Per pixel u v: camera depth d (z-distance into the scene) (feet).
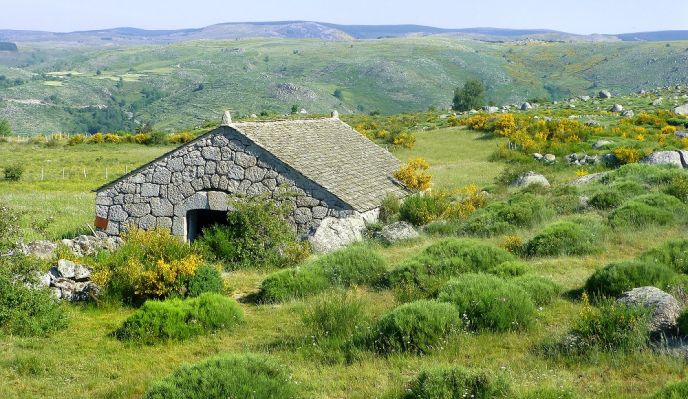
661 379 24.93
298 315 40.16
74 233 74.08
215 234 61.41
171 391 25.58
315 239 59.72
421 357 30.35
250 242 60.39
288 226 62.75
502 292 34.81
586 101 279.49
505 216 65.05
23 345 36.47
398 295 40.50
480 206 75.72
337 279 47.01
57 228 79.71
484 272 44.52
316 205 63.46
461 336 31.60
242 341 36.11
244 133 64.64
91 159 191.42
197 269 46.62
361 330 34.17
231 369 27.20
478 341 31.58
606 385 25.04
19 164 151.53
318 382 28.09
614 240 52.37
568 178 102.94
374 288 45.62
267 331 37.65
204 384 25.86
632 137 148.15
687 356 26.55
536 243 51.98
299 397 26.37
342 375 28.86
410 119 249.34
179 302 39.55
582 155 123.44
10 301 39.58
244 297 47.06
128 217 68.90
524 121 167.53
